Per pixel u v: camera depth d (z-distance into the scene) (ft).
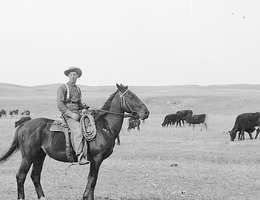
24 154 37.04
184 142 93.81
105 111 37.40
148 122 191.21
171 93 370.12
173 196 40.70
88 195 35.76
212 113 257.55
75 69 36.88
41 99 326.03
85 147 35.53
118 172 53.57
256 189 44.34
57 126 36.40
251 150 78.13
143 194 41.52
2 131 121.08
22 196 37.09
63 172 53.88
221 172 53.98
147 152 75.92
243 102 278.67
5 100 317.63
